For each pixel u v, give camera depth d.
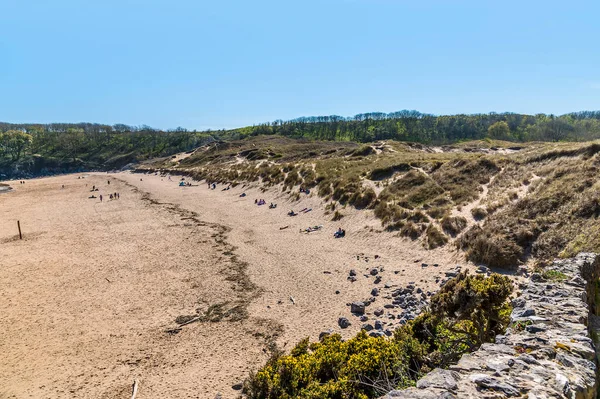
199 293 18.73
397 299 16.00
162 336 14.69
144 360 13.11
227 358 13.05
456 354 8.16
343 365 8.74
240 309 16.80
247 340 14.20
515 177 25.84
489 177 28.03
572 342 4.93
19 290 19.53
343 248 24.19
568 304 6.44
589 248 14.34
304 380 8.82
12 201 56.41
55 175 133.62
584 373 4.21
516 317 6.18
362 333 10.66
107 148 167.88
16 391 11.59
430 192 27.98
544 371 4.20
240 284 19.70
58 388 11.70
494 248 17.47
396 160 38.94
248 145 104.25
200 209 42.75
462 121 137.88
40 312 16.89
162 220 37.25
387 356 8.46
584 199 17.77
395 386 7.09
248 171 58.88
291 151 78.69
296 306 16.77
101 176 104.56
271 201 41.25
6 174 139.50
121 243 28.75
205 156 103.88
